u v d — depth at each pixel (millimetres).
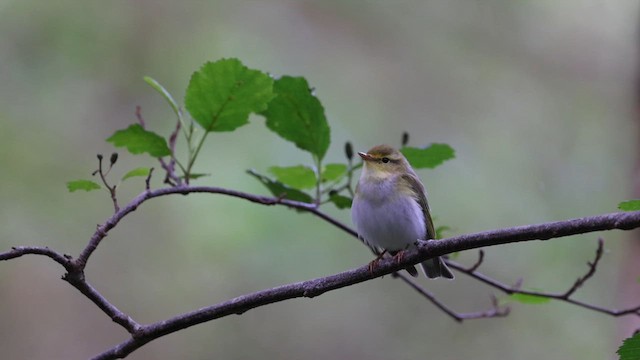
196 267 12672
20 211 12578
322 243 12641
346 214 12836
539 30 15555
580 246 13242
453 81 15281
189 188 5719
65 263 4828
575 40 15461
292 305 13750
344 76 14898
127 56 13547
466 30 15461
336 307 13750
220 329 13539
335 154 13883
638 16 13547
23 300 13055
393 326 13609
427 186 13742
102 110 13266
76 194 12812
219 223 12531
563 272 13180
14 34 13055
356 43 15164
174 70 13750
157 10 13836
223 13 14344
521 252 13430
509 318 13328
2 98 12766
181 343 13406
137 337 4992
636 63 13219
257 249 12539
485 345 13289
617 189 14391
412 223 7438
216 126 5887
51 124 12938
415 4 15328
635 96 13031
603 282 12992
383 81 15078
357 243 12719
